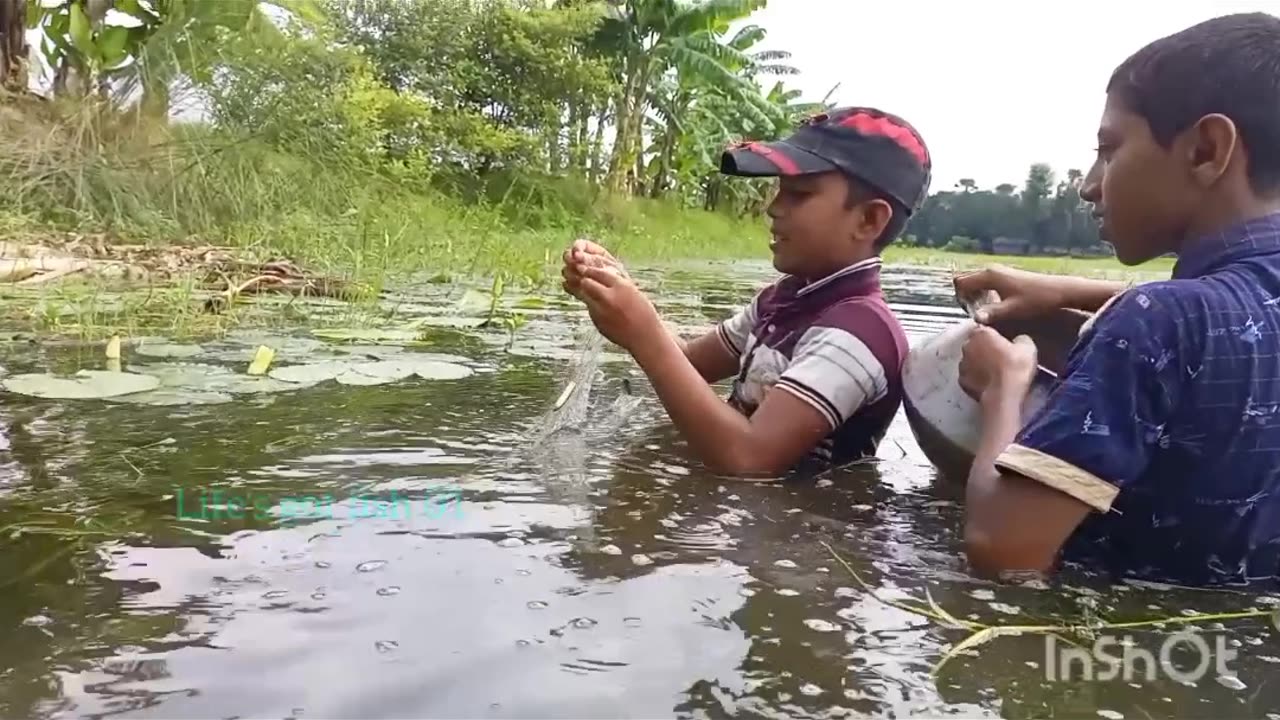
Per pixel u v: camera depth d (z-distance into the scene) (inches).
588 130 603.5
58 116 223.9
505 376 89.7
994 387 54.6
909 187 69.8
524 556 42.0
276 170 236.7
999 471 45.1
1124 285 64.2
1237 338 43.9
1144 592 44.0
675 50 594.6
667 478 58.6
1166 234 47.8
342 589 37.1
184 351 93.9
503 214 417.7
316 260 184.2
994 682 33.3
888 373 67.4
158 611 34.4
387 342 108.4
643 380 93.7
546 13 532.4
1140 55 47.5
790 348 71.1
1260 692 33.6
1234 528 45.5
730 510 52.5
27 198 193.0
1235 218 45.8
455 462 57.8
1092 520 48.4
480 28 528.4
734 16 592.7
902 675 33.3
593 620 35.8
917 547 48.3
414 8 489.1
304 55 275.0
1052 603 41.5
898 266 422.3
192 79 242.8
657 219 599.2
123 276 151.9
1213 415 44.1
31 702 27.8
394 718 27.9
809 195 69.2
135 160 213.6
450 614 35.3
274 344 101.3
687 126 711.1
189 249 184.9
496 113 538.9
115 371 80.6
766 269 359.3
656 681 31.4
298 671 30.4
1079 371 45.4
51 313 105.7
